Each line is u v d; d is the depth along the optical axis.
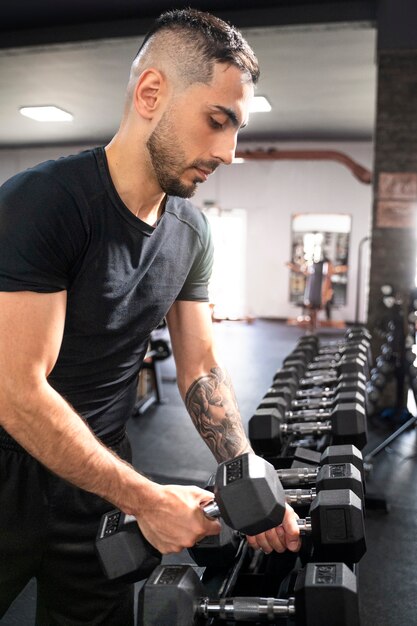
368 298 4.53
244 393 5.13
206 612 0.83
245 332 8.66
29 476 1.08
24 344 0.86
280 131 8.67
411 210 4.38
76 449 0.88
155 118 0.89
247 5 4.50
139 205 1.00
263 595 1.08
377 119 4.38
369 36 4.72
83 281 0.98
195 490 0.93
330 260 8.74
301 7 4.45
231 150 0.90
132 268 1.03
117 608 1.22
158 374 4.66
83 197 0.93
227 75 0.85
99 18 4.70
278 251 9.85
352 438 1.44
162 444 3.77
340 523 0.90
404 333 4.13
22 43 4.97
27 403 0.86
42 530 1.10
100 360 1.09
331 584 0.76
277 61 5.42
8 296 0.85
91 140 9.73
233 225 9.97
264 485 0.78
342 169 9.43
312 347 2.56
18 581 1.13
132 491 0.89
